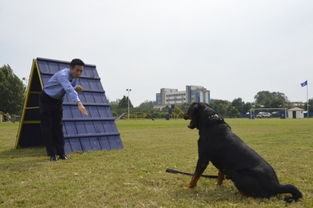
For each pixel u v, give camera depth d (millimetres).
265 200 3963
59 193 4453
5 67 55750
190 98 123688
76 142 8625
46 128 7305
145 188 4754
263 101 122312
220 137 4504
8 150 9500
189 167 6426
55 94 7113
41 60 9219
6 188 4738
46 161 7191
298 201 3943
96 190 4602
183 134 16453
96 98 10008
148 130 20703
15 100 55344
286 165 6484
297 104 110000
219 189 4684
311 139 12367
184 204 3971
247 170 4105
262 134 15664
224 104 97625
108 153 8430
